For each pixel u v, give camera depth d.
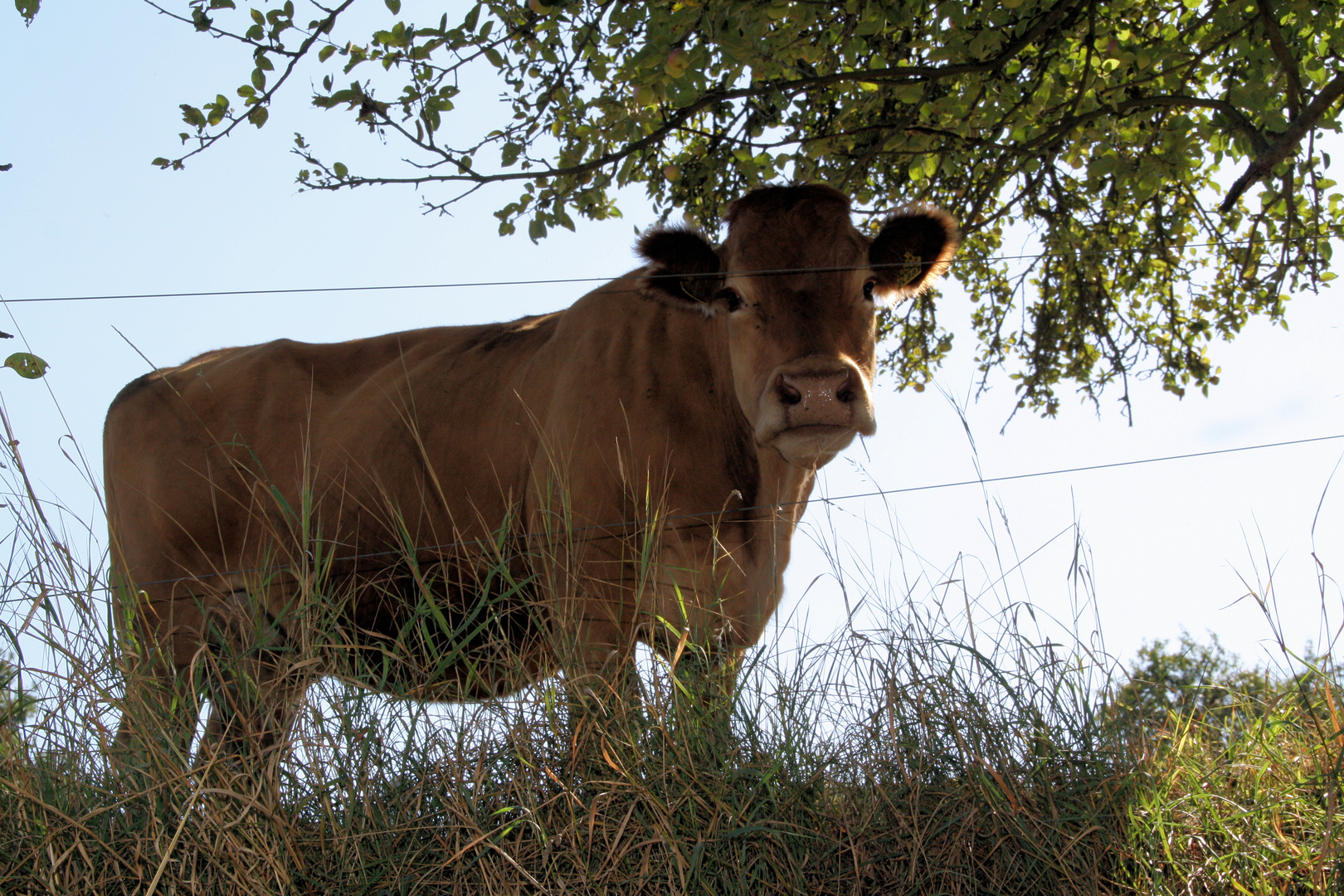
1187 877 2.69
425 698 3.07
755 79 4.32
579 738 2.78
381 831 2.58
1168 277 6.12
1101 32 4.95
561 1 4.02
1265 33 4.46
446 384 4.58
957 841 2.66
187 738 2.86
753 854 2.69
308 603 3.13
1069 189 6.00
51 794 2.73
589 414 4.02
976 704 2.87
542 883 2.55
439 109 4.25
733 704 2.91
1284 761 3.07
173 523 4.79
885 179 5.59
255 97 4.23
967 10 4.71
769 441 3.67
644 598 3.82
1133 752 2.87
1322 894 2.59
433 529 4.12
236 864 2.48
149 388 5.11
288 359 5.05
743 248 3.96
